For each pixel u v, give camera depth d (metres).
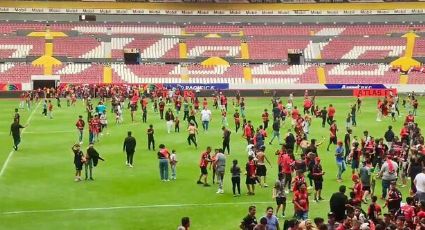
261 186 44.00
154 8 136.75
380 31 132.00
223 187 44.03
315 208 38.66
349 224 27.84
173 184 44.97
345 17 137.38
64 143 61.22
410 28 131.50
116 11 135.88
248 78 112.56
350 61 121.50
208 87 108.75
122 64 117.06
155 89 99.38
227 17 137.50
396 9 136.50
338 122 74.88
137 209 38.81
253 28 133.88
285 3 137.38
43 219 36.66
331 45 125.25
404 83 110.56
